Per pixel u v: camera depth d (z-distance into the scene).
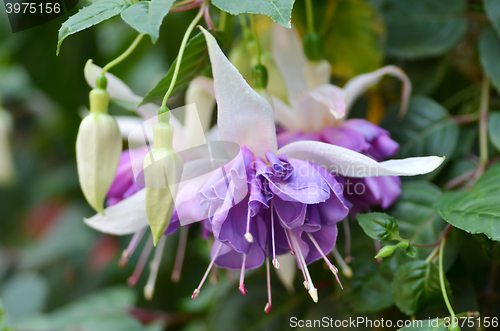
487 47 0.24
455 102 0.26
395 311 0.23
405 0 0.25
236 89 0.19
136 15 0.19
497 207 0.20
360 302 0.22
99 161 0.20
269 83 0.24
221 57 0.19
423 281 0.20
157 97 0.21
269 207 0.20
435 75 0.26
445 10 0.25
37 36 0.28
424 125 0.24
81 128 0.20
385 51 0.26
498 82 0.24
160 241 0.23
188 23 0.28
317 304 0.25
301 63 0.24
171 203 0.19
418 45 0.25
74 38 0.29
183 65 0.20
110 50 0.31
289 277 0.24
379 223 0.20
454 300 0.22
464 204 0.21
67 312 0.31
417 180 0.23
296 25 0.26
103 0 0.19
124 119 0.23
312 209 0.19
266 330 0.26
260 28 0.25
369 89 0.27
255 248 0.20
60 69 0.29
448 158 0.24
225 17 0.23
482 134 0.24
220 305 0.26
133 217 0.21
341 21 0.25
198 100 0.22
